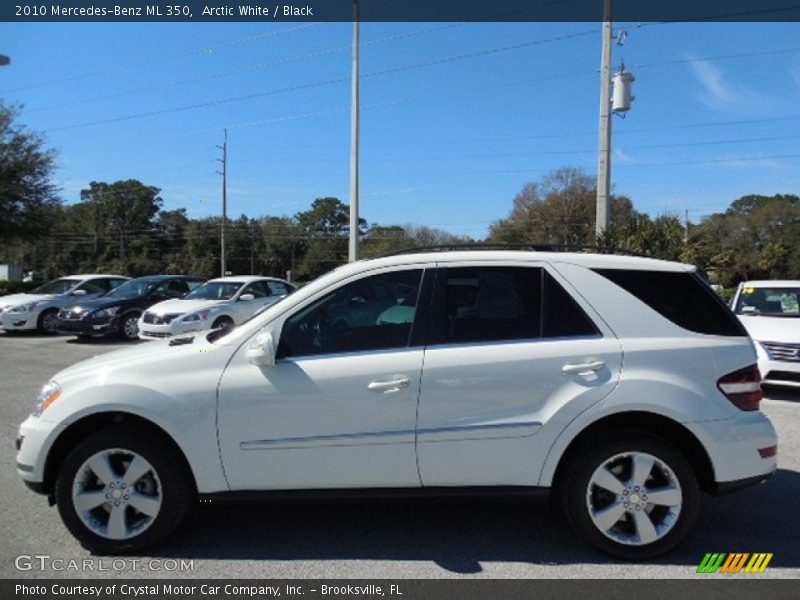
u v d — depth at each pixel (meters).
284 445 3.66
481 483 3.70
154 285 16.91
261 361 3.64
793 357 8.11
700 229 16.27
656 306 3.84
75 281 18.62
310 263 96.81
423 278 3.89
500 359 3.68
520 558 3.75
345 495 3.70
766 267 70.12
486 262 3.93
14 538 4.00
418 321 3.81
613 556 3.72
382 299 3.87
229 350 3.77
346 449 3.66
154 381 3.72
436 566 3.65
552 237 69.31
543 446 3.65
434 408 3.65
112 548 3.75
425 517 4.38
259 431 3.66
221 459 3.67
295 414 3.65
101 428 3.84
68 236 99.19
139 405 3.65
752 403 3.77
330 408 3.65
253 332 3.80
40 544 3.91
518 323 3.81
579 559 3.74
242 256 96.44
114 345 14.94
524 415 3.66
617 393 3.64
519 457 3.66
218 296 14.80
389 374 3.67
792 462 5.64
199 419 3.65
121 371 3.79
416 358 3.70
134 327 15.98
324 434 3.66
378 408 3.65
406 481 3.69
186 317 13.49
